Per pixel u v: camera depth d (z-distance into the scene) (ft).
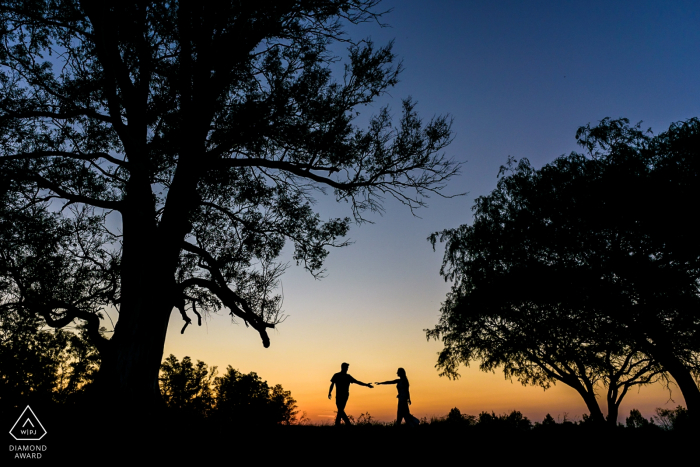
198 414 41.45
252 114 40.34
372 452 28.48
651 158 63.82
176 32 39.73
